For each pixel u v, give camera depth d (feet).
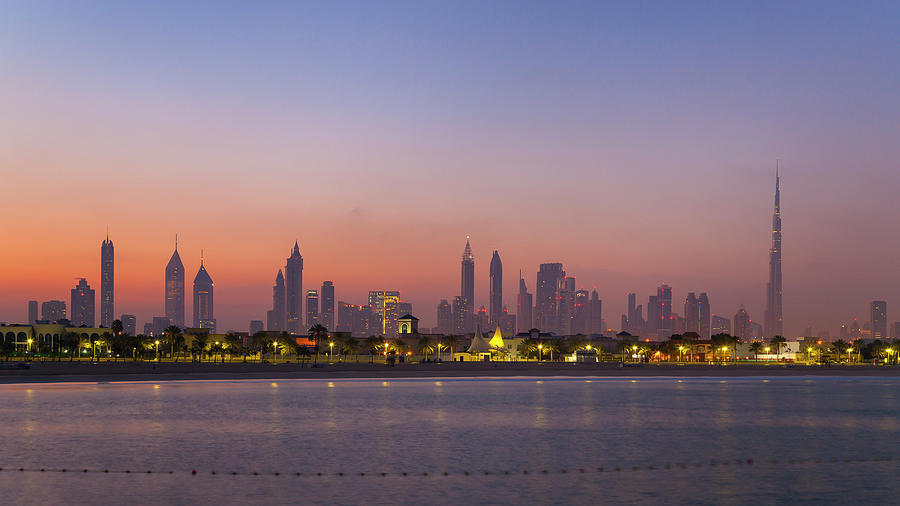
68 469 205.16
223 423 311.27
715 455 236.63
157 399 424.05
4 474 197.88
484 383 605.31
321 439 266.36
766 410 383.86
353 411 363.97
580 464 218.59
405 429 295.48
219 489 180.45
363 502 168.04
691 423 323.16
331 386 552.41
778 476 202.18
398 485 186.80
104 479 191.72
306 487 183.52
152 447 245.04
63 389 504.84
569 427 305.94
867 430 301.63
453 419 331.98
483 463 218.79
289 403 404.57
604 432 291.17
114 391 486.79
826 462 224.94
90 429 288.30
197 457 225.76
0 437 266.57
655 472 206.90
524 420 330.13
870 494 180.04
